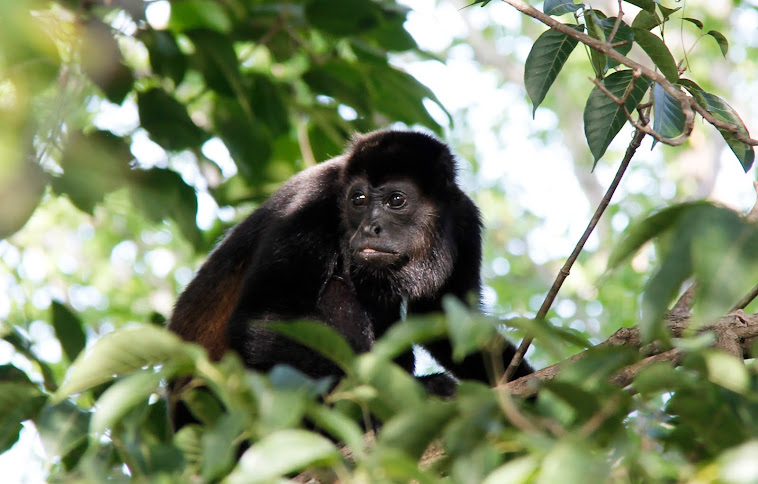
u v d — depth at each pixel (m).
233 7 10.23
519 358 6.36
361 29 10.07
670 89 5.48
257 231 9.66
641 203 29.22
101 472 3.34
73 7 6.57
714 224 2.79
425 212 9.71
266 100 10.23
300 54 11.52
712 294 2.68
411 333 3.34
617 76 6.52
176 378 7.83
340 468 3.08
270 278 8.67
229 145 10.05
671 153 30.12
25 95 3.96
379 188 9.53
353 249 9.30
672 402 3.58
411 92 10.75
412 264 9.68
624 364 3.60
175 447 3.81
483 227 10.74
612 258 3.23
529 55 6.54
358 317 9.45
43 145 3.99
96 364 3.55
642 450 3.24
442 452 4.41
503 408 3.22
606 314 23.59
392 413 3.69
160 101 8.20
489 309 10.68
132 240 22.98
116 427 3.85
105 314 22.84
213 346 9.66
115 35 6.72
